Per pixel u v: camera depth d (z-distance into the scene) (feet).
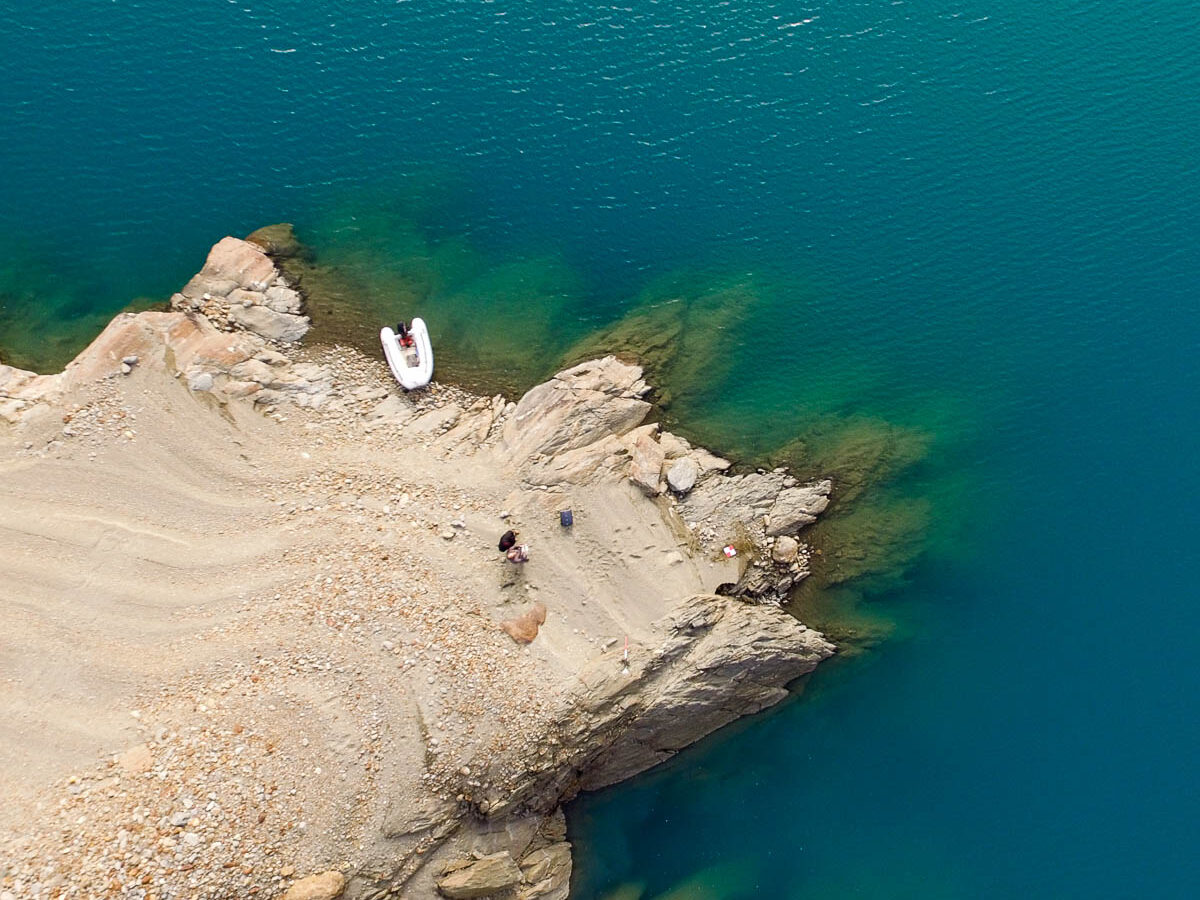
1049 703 131.03
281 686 104.68
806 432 136.36
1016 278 147.84
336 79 147.33
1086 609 134.51
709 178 149.28
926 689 131.13
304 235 136.15
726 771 127.03
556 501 121.70
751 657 120.78
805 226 148.15
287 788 99.60
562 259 141.49
